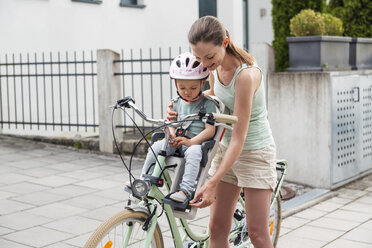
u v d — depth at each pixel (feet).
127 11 33.17
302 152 19.85
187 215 8.59
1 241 13.41
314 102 19.38
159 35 35.24
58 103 29.43
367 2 23.25
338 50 20.56
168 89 35.81
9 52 27.32
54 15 29.07
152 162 9.03
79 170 21.74
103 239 8.11
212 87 10.02
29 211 16.02
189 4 36.65
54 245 13.20
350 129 20.30
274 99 20.36
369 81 21.42
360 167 21.13
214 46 8.40
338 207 17.35
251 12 44.50
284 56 24.25
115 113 25.45
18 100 28.19
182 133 8.98
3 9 26.94
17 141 27.61
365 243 13.93
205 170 8.75
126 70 33.09
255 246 9.84
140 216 8.62
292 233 14.76
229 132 9.73
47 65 28.89
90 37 31.04
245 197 9.82
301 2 23.85
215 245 10.34
